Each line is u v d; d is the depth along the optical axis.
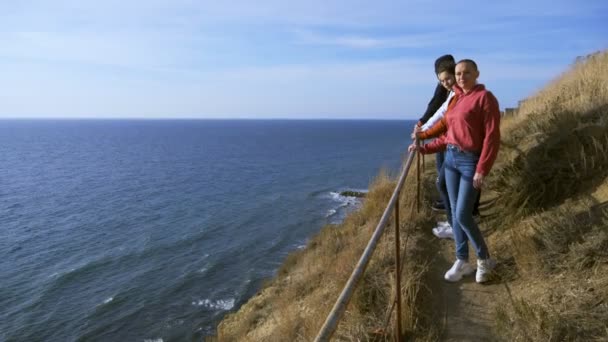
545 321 2.68
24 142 140.38
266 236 27.72
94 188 48.47
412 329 3.14
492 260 3.51
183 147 113.06
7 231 31.16
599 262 3.01
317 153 88.19
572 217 3.57
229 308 18.17
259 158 80.19
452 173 3.48
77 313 18.80
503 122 9.40
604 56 8.17
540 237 3.57
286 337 4.57
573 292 2.89
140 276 22.30
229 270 22.33
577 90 6.79
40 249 27.16
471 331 2.97
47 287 21.42
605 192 3.73
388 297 3.63
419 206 5.61
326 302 4.45
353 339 3.24
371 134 184.25
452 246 4.45
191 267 23.09
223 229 29.95
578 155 4.39
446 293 3.51
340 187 44.75
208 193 43.69
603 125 4.43
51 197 43.53
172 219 33.28
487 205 5.08
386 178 8.44
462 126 3.26
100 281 21.98
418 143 4.43
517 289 3.25
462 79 3.23
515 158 5.23
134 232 30.12
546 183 4.41
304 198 39.31
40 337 17.09
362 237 5.79
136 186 49.22
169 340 16.17
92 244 27.83
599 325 2.53
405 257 4.23
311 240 11.84
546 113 6.12
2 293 20.92
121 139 158.38
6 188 49.56
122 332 17.00
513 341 2.71
